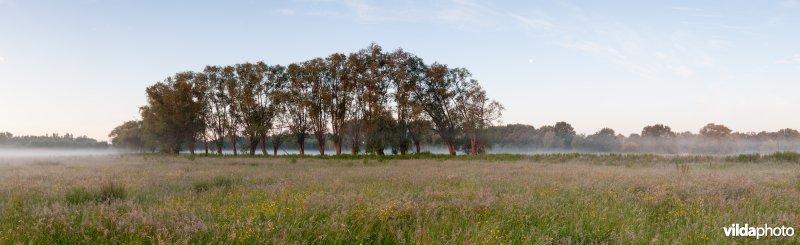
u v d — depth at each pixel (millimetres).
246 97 62156
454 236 4832
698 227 5785
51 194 9445
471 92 56812
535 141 148500
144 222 5445
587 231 5609
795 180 13539
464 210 6762
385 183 12727
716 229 5531
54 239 4930
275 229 5188
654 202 7949
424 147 67938
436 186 11656
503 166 24859
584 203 7910
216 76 66250
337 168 21828
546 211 6836
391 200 7711
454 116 59719
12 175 15672
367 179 14414
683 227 5785
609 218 6363
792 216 6414
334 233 5156
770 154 32062
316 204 7340
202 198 8961
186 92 66312
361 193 9000
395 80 57938
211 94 67062
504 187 11438
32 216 6047
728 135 149625
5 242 4684
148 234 5035
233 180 13359
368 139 56250
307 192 9852
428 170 19812
